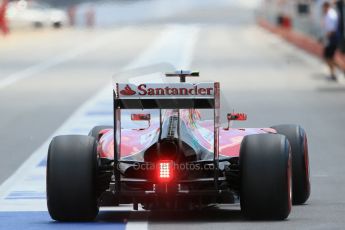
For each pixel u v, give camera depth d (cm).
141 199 4106
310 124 8225
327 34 12488
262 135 4088
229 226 3994
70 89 11388
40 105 9738
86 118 8700
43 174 5856
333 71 12569
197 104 3997
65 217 4131
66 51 18550
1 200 4944
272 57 16312
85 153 4075
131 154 4244
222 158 4216
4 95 10719
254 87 11425
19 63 15612
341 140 7300
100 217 4309
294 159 4591
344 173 5828
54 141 4116
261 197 4019
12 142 7250
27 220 4281
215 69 13938
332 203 4741
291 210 4481
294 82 12106
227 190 4097
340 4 13675
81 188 4059
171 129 4156
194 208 4275
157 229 3966
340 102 9888
